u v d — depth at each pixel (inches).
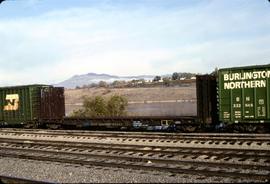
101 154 678.5
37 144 866.8
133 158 633.0
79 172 561.6
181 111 1405.0
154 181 492.4
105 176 529.0
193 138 858.1
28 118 1323.8
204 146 775.7
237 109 975.0
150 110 1721.2
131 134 991.0
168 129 1114.7
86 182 501.4
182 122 1071.6
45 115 1334.9
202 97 1032.2
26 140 964.0
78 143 850.8
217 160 605.6
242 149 663.1
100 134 1004.6
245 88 960.9
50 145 837.8
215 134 947.3
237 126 988.6
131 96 4313.5
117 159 649.6
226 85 989.8
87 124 1266.0
